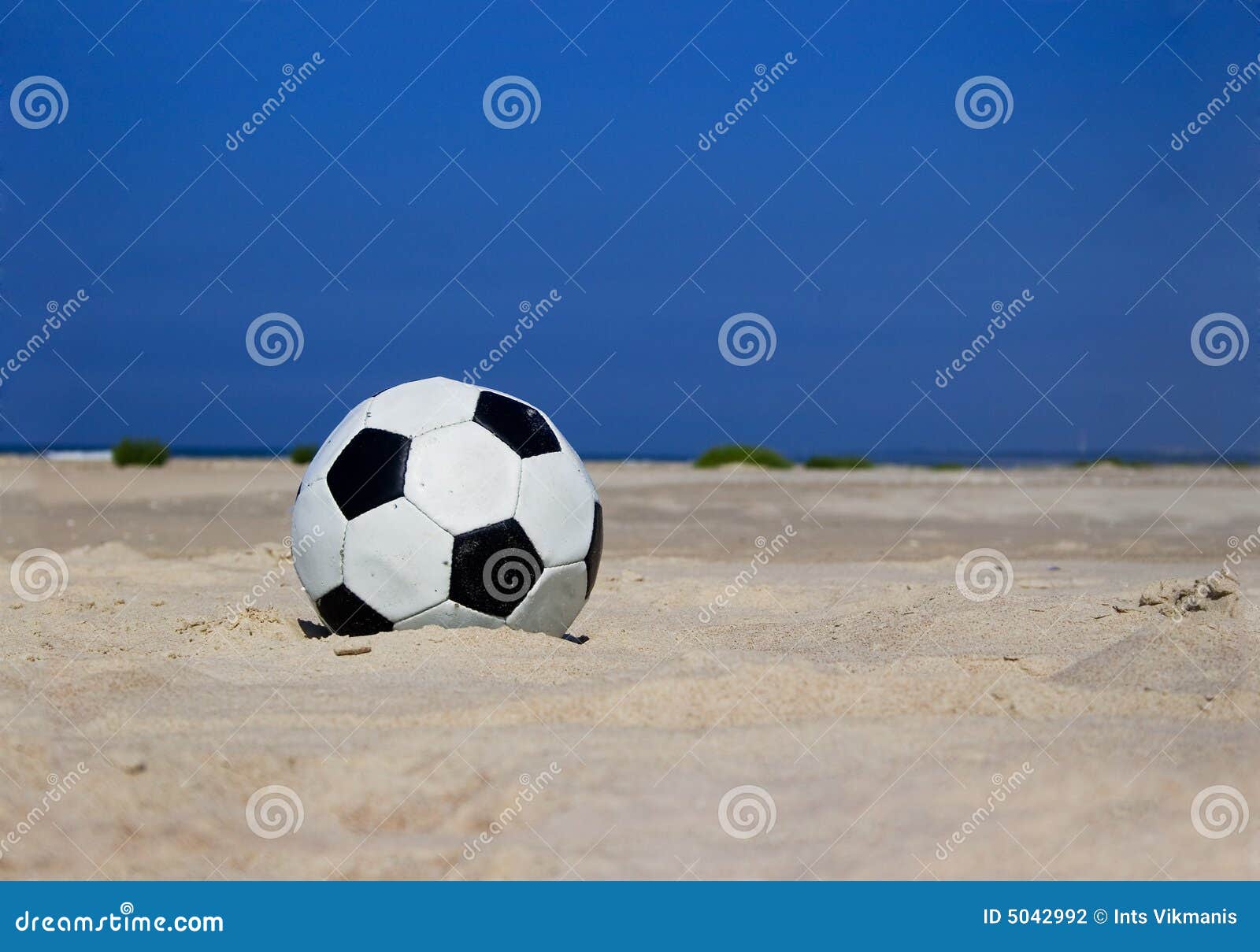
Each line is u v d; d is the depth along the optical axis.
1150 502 18.31
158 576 9.81
